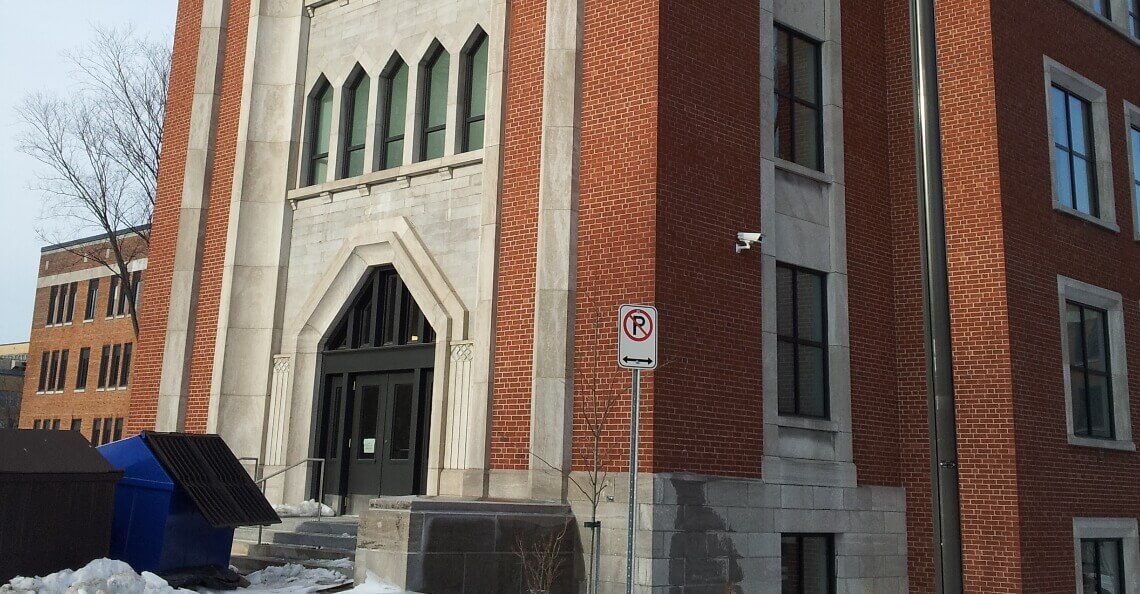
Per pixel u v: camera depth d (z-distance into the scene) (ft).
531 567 41.52
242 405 60.13
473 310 52.21
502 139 51.65
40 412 173.06
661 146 46.21
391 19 60.59
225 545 42.24
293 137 62.95
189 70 69.26
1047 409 53.88
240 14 66.85
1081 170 62.59
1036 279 55.16
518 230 49.98
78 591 32.89
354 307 59.41
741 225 49.34
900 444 55.47
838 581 50.75
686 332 45.60
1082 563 55.42
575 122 48.80
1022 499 50.83
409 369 56.03
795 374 51.72
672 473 43.73
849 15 58.39
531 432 46.83
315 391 59.16
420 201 56.24
